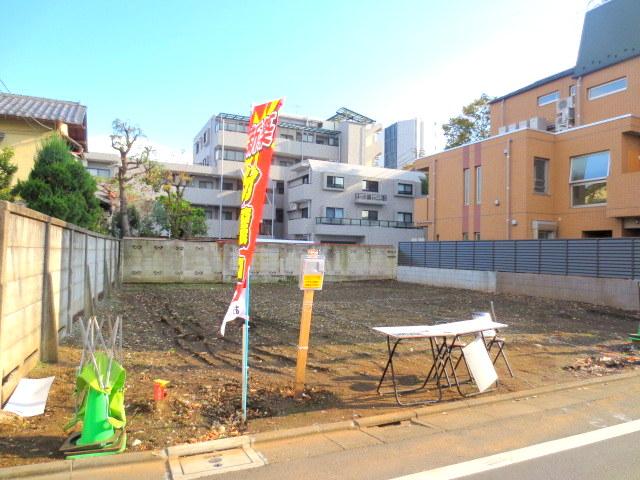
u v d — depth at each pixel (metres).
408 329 5.23
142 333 8.69
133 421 4.28
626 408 4.88
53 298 6.29
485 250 17.09
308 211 35.22
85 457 3.50
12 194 11.70
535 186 17.58
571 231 17.16
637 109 17.20
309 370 6.28
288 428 4.22
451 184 21.33
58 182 12.17
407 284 19.95
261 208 4.48
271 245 20.45
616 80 18.14
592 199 16.52
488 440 4.02
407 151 54.78
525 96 22.62
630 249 12.27
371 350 7.49
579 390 5.56
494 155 18.88
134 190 30.20
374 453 3.75
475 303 13.51
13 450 3.60
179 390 5.21
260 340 8.23
